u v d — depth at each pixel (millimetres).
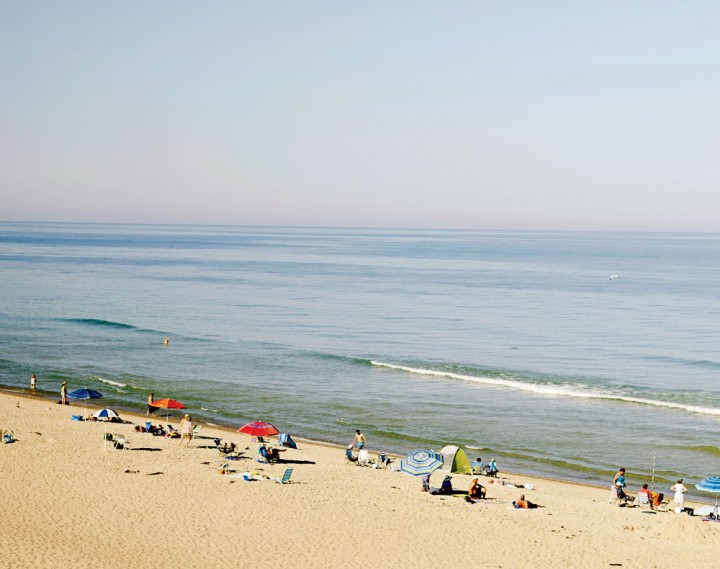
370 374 58312
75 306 95250
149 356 63406
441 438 41375
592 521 27266
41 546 21266
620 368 62375
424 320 89375
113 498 26344
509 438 41625
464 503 28578
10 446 32500
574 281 146500
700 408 49156
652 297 117375
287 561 21703
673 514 28484
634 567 22734
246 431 33812
